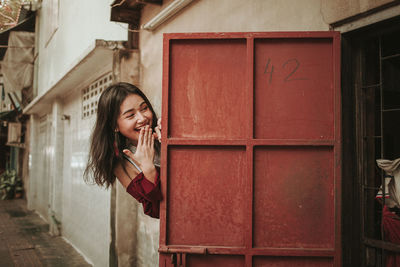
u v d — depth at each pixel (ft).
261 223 6.33
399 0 6.04
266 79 6.44
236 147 6.46
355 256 7.27
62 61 26.53
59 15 28.17
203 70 6.57
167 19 12.94
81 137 22.16
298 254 6.20
